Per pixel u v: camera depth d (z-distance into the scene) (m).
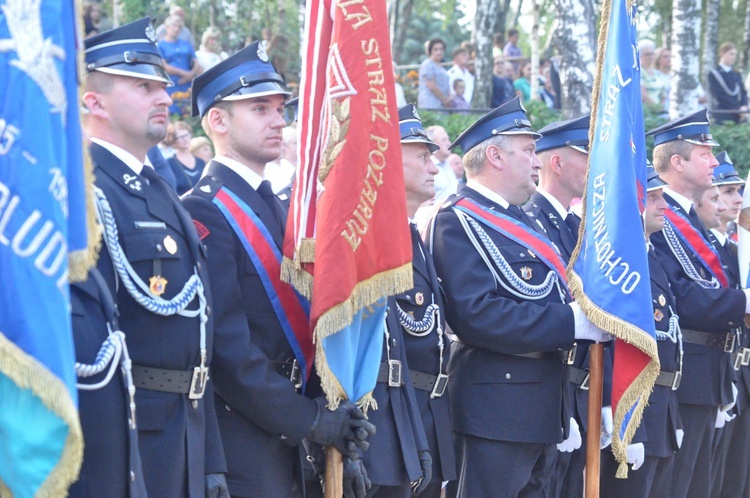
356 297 4.23
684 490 6.93
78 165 3.13
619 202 5.40
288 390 4.24
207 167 4.59
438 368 5.18
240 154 4.53
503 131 5.64
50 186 2.96
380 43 4.35
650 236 6.93
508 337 5.27
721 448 7.78
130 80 3.89
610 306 5.31
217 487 3.98
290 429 4.22
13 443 2.99
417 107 14.59
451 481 5.68
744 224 7.23
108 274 3.73
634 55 5.55
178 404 3.88
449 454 5.16
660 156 7.26
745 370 7.79
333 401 4.28
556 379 5.54
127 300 3.78
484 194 5.67
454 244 5.45
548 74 16.55
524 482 5.48
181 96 11.91
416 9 30.23
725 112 15.09
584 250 5.50
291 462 4.47
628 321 5.29
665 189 7.24
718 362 6.94
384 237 4.30
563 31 13.06
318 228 4.24
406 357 5.06
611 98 5.49
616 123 5.45
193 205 4.36
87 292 3.49
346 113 4.26
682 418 6.88
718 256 7.11
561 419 5.59
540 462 5.62
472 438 5.48
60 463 2.97
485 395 5.43
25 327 2.92
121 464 3.53
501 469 5.40
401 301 5.08
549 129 6.26
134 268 3.78
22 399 3.01
